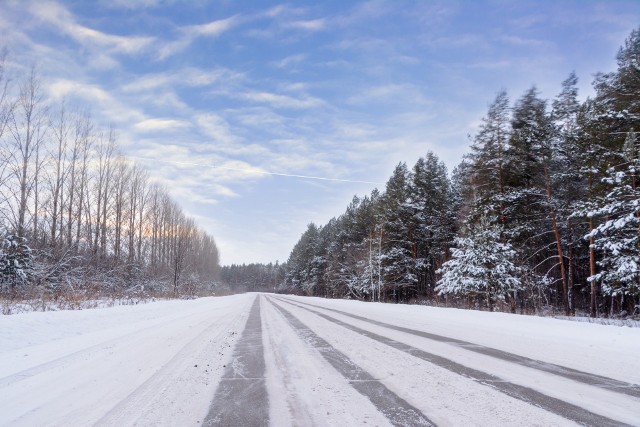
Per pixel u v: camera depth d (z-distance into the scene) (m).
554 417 3.61
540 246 29.70
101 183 31.39
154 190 43.53
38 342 8.43
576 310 31.56
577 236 27.77
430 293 41.59
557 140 26.09
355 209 59.91
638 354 6.66
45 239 24.61
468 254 24.80
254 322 12.57
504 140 26.59
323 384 4.80
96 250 29.20
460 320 13.06
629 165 20.33
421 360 6.22
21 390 4.61
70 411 3.84
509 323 11.74
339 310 18.67
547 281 28.89
